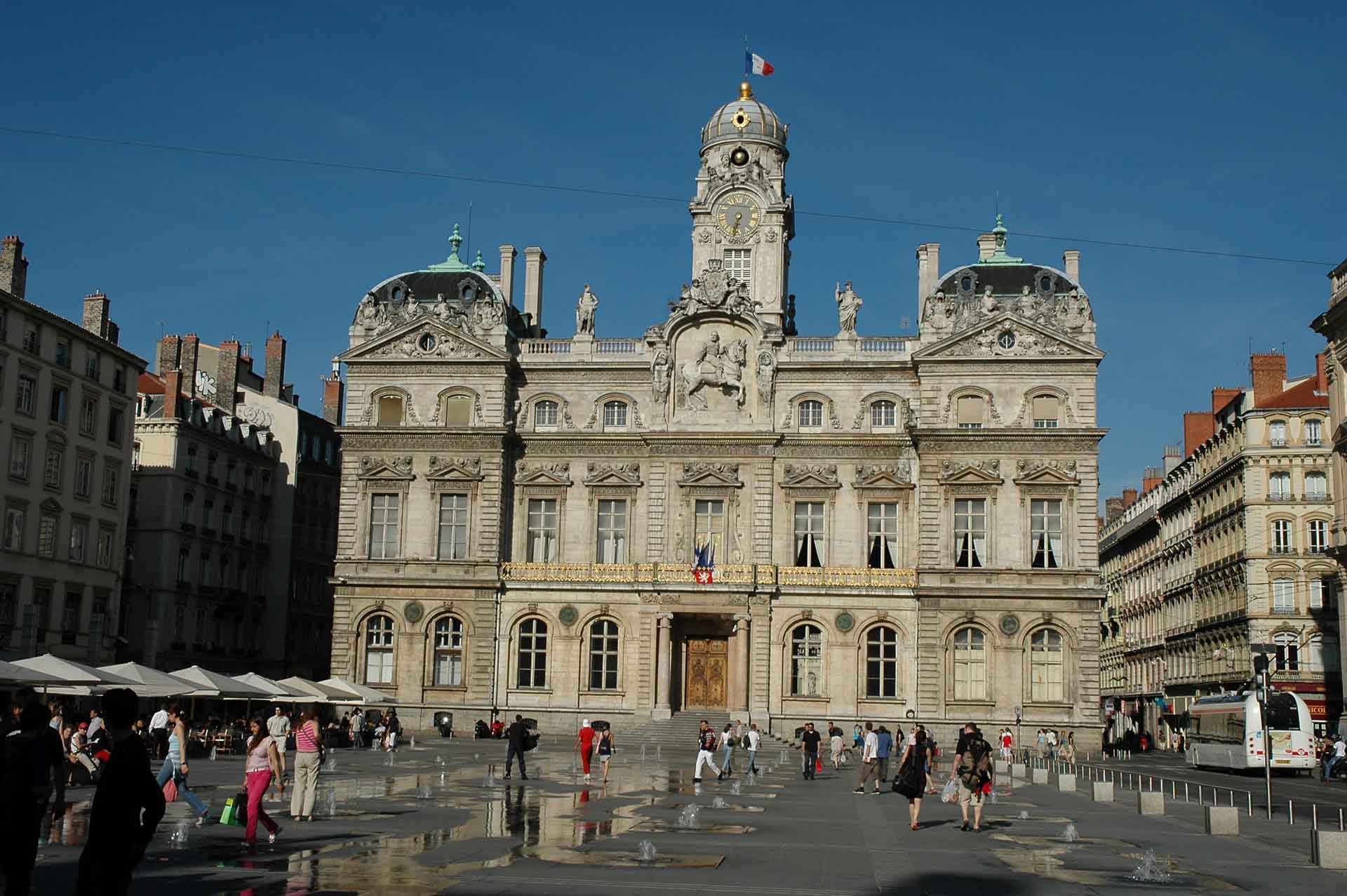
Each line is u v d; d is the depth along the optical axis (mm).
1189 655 121000
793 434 87625
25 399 81562
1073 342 84688
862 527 86750
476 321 90812
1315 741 78000
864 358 87812
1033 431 84188
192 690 59844
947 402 85562
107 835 17375
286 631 115500
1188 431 127500
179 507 100938
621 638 87312
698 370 89375
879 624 85375
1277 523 102125
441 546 89250
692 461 88562
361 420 90562
